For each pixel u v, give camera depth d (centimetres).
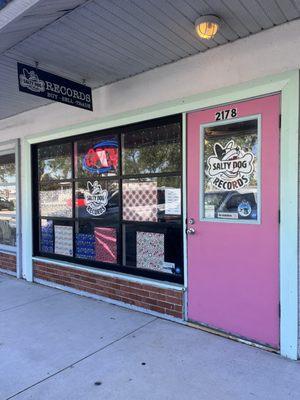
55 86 412
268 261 338
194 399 263
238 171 358
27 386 285
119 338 366
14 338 372
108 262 492
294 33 316
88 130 497
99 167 499
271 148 333
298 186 316
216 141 373
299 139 315
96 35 336
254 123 347
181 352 334
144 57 388
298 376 290
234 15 304
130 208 463
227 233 365
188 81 389
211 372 298
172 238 420
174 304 408
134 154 457
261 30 332
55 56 383
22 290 546
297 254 317
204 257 383
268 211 336
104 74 437
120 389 278
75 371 305
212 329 378
